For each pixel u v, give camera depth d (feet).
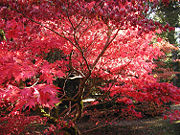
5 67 7.47
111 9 7.29
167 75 29.22
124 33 12.21
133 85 11.82
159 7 8.69
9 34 7.82
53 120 13.79
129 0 7.47
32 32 8.07
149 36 11.45
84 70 14.62
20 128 12.83
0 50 9.23
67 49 11.71
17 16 6.97
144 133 19.88
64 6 7.32
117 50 12.45
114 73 13.25
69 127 13.24
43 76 8.54
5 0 6.47
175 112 9.65
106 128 21.94
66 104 30.48
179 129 20.59
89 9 7.53
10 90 7.47
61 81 28.12
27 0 6.95
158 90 8.62
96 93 20.24
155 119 24.94
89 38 12.00
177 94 8.38
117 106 17.94
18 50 9.74
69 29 10.11
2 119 12.87
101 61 13.67
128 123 23.29
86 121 25.49
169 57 37.88
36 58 10.61
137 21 7.30
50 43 9.96
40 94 6.08
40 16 7.39
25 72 7.75
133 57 12.57
